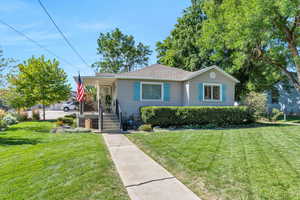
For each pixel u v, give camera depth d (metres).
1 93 13.20
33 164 4.59
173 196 3.05
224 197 2.95
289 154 5.16
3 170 4.22
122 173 4.08
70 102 31.56
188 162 4.65
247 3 11.74
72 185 3.45
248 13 11.23
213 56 17.73
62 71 17.14
